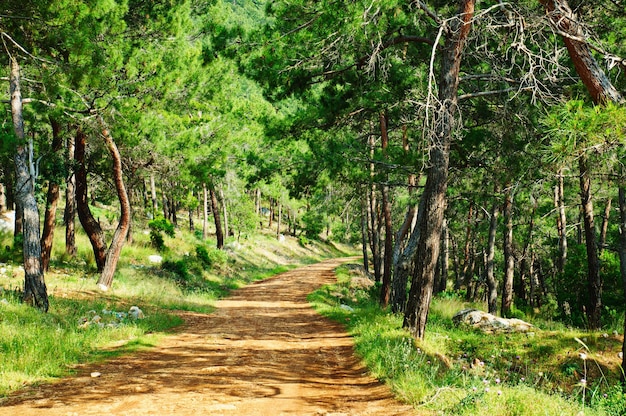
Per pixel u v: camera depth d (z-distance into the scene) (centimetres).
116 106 1559
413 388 649
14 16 1178
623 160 598
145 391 670
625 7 926
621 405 589
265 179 1745
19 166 1185
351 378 832
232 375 810
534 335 1264
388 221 1920
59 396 629
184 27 1784
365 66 1224
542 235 2841
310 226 7219
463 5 1038
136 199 3888
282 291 2945
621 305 1989
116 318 1298
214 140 2367
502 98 1320
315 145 1612
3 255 1869
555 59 722
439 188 1078
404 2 1115
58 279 1714
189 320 1571
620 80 768
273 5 1221
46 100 1390
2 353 774
